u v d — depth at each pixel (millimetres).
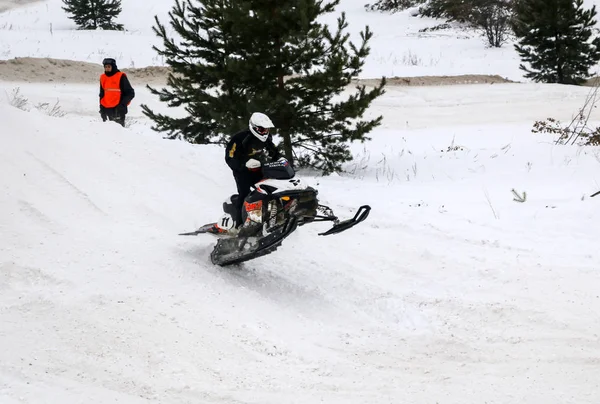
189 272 11609
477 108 36219
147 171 16250
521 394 8180
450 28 63781
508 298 11180
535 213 15500
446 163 22828
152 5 69000
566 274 11945
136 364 8719
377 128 31984
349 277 12203
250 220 11180
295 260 12969
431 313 10875
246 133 11586
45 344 9031
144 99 34500
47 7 66750
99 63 42969
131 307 10039
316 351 9523
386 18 67562
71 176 14656
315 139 22594
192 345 9281
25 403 7691
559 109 35594
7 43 47125
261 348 9414
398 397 8203
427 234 14359
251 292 11352
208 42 22812
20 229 12266
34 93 32406
